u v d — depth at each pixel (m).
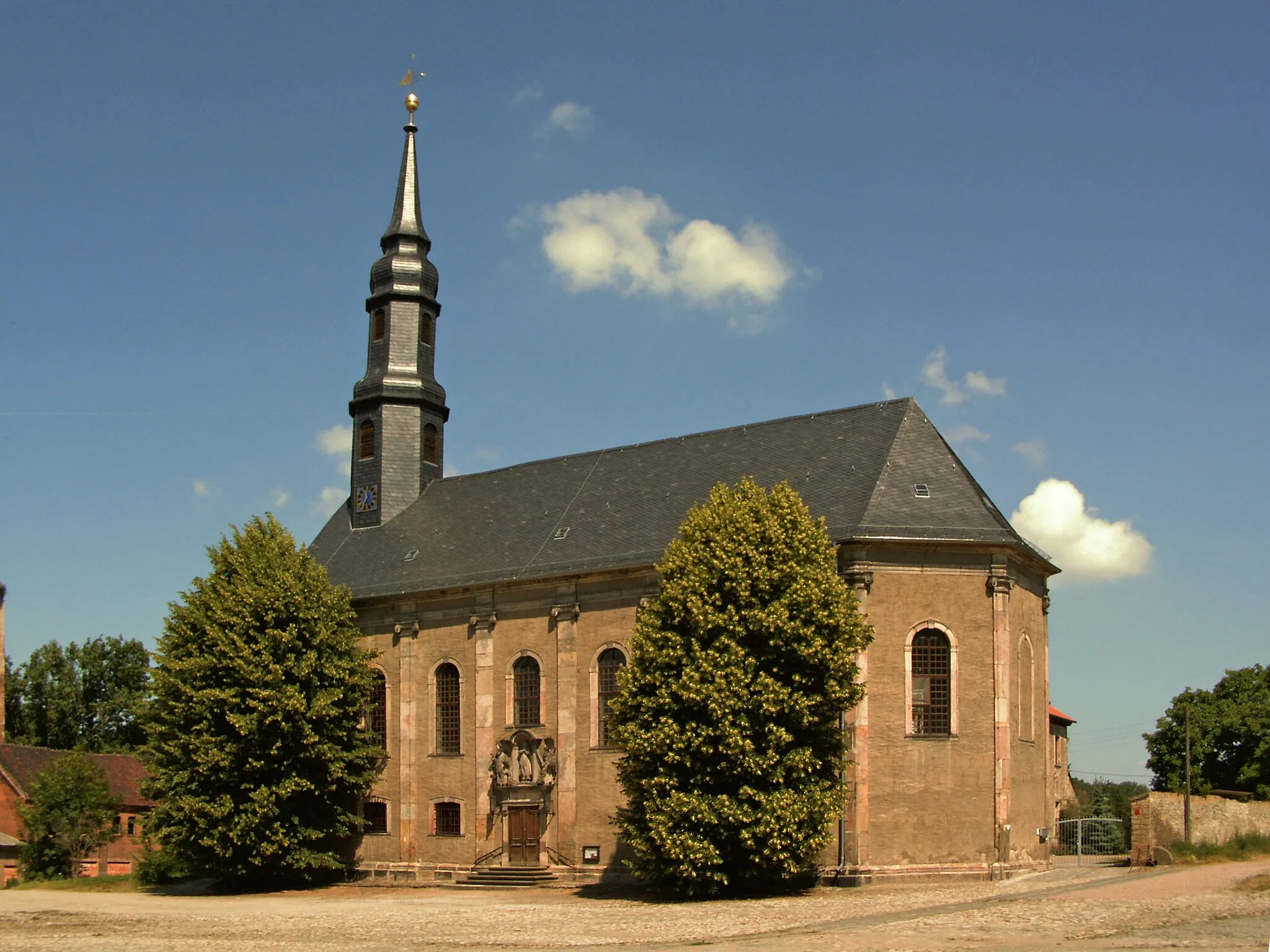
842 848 43.50
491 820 51.16
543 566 51.94
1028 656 48.03
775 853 39.81
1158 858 43.41
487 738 51.97
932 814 44.12
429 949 31.31
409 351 62.72
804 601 40.78
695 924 34.16
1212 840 46.84
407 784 53.62
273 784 50.69
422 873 52.62
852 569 45.03
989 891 39.25
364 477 61.75
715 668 40.31
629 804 42.72
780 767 40.00
